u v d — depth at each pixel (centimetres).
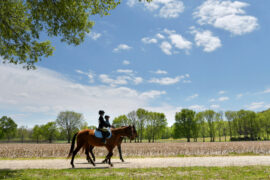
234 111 8006
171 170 925
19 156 1936
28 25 1124
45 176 779
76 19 1114
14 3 1084
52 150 2250
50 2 1030
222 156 1862
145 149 2323
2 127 7975
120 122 7350
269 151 2216
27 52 1209
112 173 849
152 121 7381
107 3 1131
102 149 2230
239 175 780
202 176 765
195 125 7256
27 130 10081
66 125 7112
